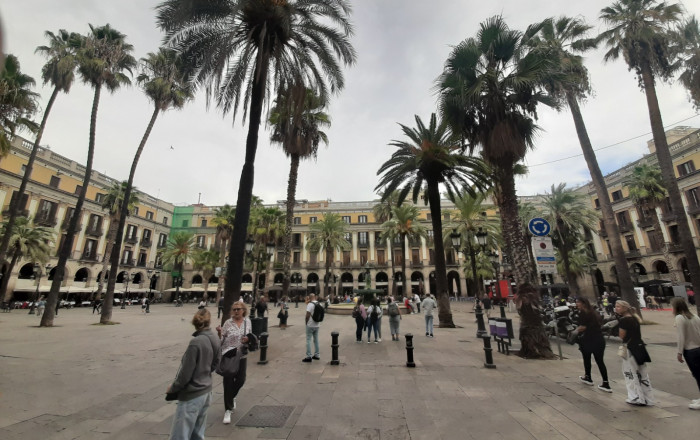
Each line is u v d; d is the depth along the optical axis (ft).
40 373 23.16
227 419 15.01
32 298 109.29
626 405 16.60
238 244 29.58
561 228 93.35
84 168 130.41
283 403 17.43
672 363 24.85
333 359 25.68
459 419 15.25
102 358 28.53
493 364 24.29
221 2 32.68
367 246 175.42
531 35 33.73
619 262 50.98
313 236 172.45
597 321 19.62
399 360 27.09
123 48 61.82
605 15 54.34
